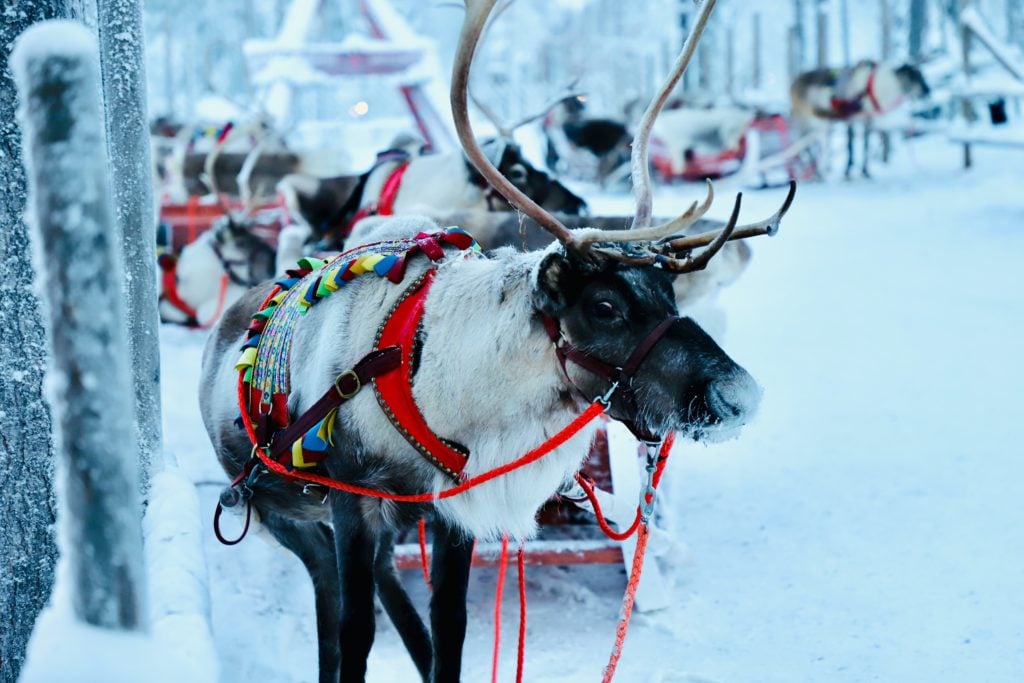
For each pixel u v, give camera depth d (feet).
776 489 17.69
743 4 100.73
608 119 54.65
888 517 16.28
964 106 55.06
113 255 6.31
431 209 19.60
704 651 12.85
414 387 9.59
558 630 13.61
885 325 26.50
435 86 50.03
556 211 26.08
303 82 50.29
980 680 11.80
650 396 8.99
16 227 9.63
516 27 91.66
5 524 9.84
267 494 11.06
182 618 8.46
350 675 9.85
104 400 6.27
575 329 9.12
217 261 28.66
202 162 41.86
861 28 108.37
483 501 9.68
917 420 20.16
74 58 6.11
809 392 22.20
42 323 9.84
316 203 26.55
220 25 123.95
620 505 13.48
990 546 15.06
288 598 14.37
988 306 27.45
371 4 50.65
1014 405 20.48
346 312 10.08
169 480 10.93
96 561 6.36
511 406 9.52
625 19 96.53
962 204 42.80
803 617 13.55
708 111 55.36
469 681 12.35
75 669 6.28
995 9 99.86
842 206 45.39
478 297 9.60
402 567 14.11
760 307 29.14
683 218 8.57
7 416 9.75
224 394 11.71
